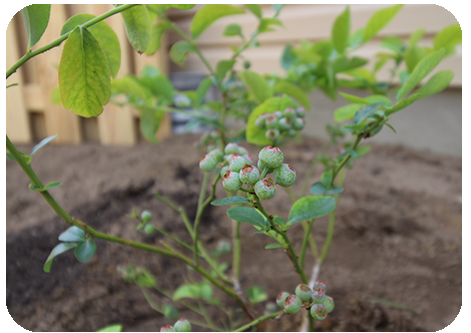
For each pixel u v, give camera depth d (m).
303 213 0.23
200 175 0.73
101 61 0.21
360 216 0.59
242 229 0.58
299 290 0.22
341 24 0.42
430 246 0.52
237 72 0.42
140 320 0.41
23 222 0.57
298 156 0.86
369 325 0.39
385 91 0.53
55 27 0.85
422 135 0.92
